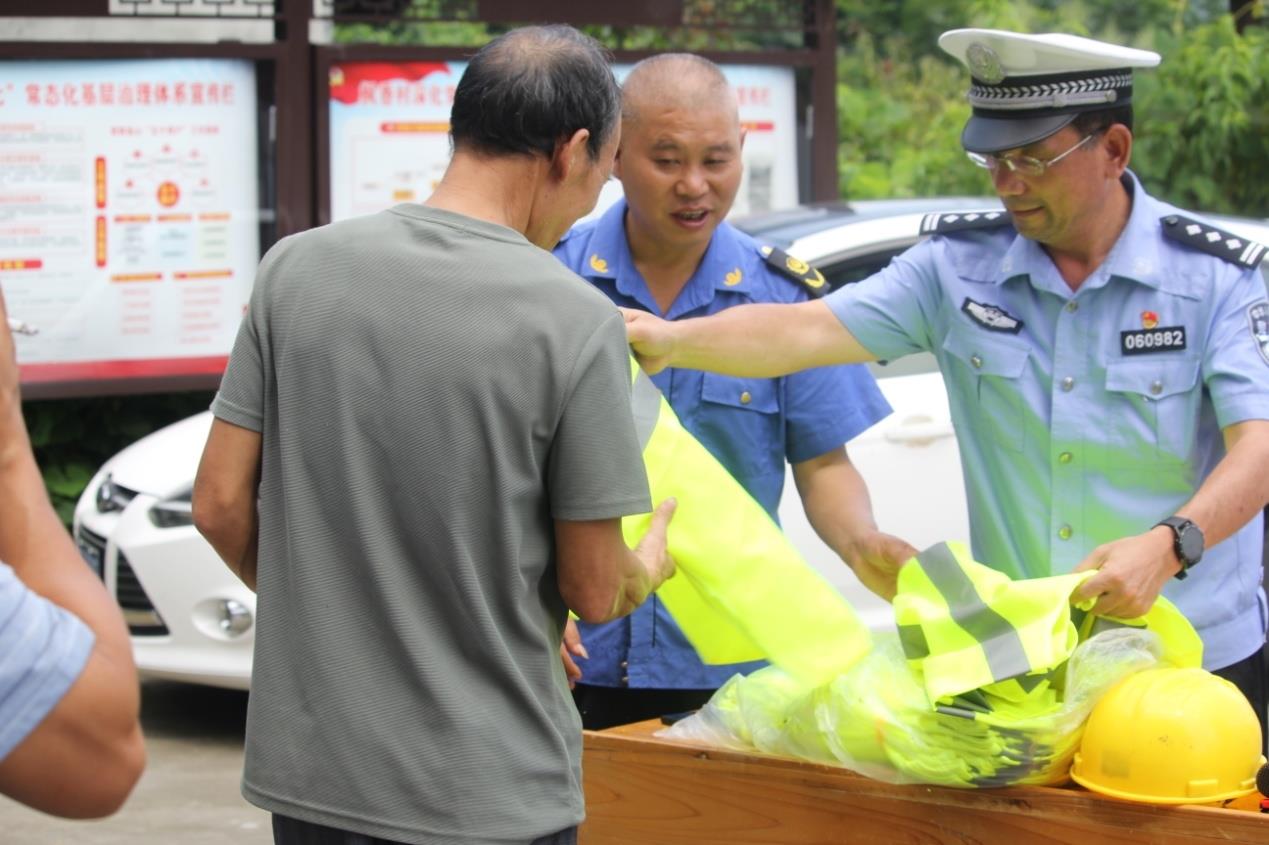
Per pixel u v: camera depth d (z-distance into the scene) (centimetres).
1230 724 230
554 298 214
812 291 320
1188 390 270
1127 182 277
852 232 526
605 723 318
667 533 250
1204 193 927
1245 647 280
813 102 732
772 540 258
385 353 213
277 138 675
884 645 258
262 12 673
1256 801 231
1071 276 278
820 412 312
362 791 210
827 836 255
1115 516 276
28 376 660
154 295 670
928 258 293
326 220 682
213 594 512
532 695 215
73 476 702
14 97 650
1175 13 1140
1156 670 241
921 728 240
